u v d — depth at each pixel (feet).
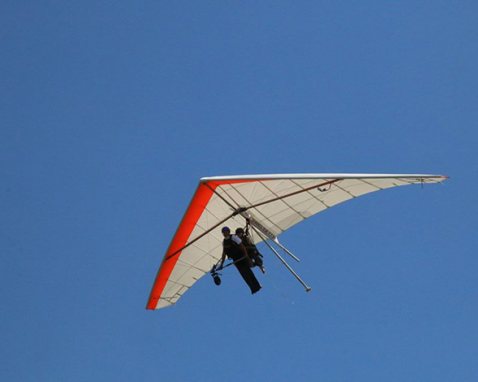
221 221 206.39
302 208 209.67
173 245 209.67
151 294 231.30
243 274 194.70
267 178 186.09
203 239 212.64
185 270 225.56
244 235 197.47
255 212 206.69
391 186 195.62
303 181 193.06
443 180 185.88
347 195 204.85
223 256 195.21
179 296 239.50
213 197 195.21
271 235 205.36
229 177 186.70
